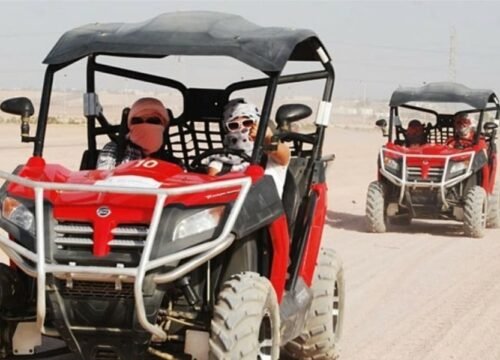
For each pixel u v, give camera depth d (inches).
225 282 268.2
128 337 262.2
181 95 357.4
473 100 769.6
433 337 397.4
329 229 738.2
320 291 333.4
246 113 310.8
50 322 274.4
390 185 748.6
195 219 262.1
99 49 291.6
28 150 1315.2
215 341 254.8
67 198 268.2
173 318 273.1
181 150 354.9
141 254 255.4
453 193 741.3
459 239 705.0
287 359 343.9
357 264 572.7
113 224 261.3
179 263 262.5
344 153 1684.3
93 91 332.8
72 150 1338.6
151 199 263.7
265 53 285.4
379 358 362.9
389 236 709.3
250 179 269.9
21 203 272.8
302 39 298.7
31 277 291.7
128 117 321.4
